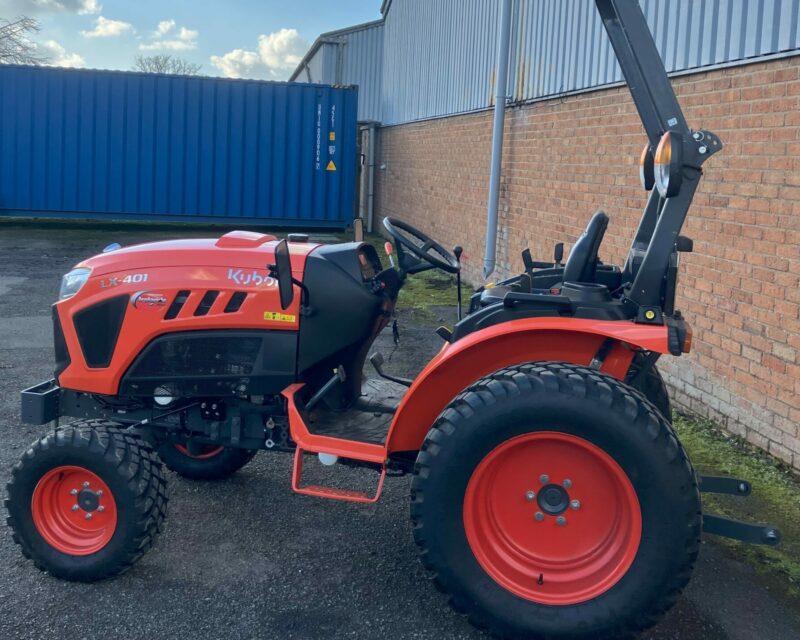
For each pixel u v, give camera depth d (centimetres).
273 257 359
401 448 329
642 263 301
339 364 367
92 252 1359
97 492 340
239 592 335
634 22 310
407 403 315
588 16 704
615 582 280
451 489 287
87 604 325
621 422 272
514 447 288
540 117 820
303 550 371
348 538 384
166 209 1622
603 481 288
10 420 527
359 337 360
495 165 906
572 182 739
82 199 1605
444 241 1224
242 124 1606
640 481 273
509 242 924
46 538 342
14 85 1560
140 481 334
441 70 1235
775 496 427
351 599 331
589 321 295
